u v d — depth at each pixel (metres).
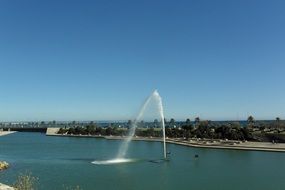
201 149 116.50
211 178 62.34
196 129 168.12
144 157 95.81
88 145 148.75
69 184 57.56
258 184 56.72
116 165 80.19
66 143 163.62
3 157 99.56
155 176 65.00
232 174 66.38
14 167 77.56
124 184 57.75
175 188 54.34
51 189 53.84
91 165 80.50
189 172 69.25
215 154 100.31
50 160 90.81
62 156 101.19
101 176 65.25
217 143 129.38
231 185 56.12
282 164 78.75
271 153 100.69
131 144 147.38
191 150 113.94
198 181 59.59
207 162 83.50
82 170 72.69
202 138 154.00
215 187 54.81
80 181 60.31
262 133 143.25
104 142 169.12
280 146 113.88
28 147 139.38
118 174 67.44
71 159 92.88
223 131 150.50
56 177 64.25
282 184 56.56
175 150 115.44
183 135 167.75
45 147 139.00
